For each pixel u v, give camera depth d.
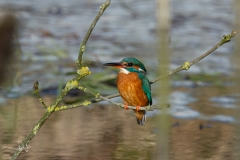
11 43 16.45
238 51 19.61
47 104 15.45
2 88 16.50
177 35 24.09
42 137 12.72
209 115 14.56
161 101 13.59
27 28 24.22
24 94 16.39
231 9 29.28
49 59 20.02
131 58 10.92
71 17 27.23
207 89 17.28
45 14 27.42
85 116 14.54
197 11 28.92
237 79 18.17
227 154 11.65
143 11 28.64
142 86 10.70
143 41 23.17
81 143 12.27
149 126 13.66
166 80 13.70
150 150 11.81
